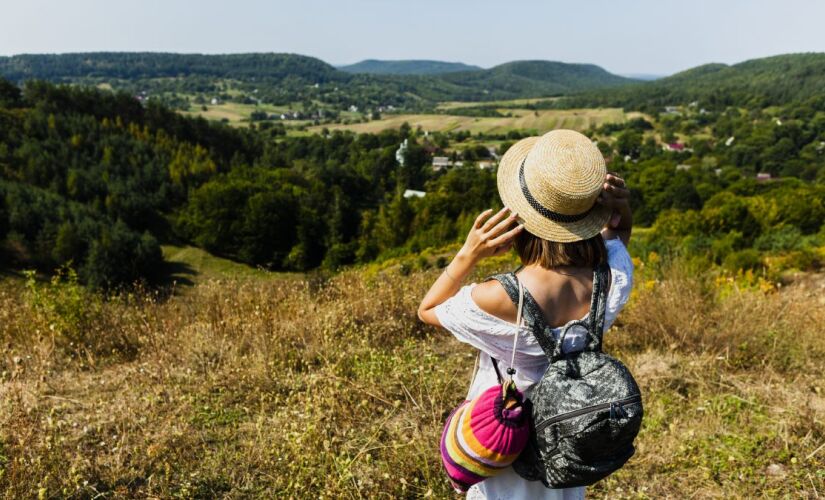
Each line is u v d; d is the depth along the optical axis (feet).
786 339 13.64
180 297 18.97
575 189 4.12
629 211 5.17
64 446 8.89
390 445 9.07
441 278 4.72
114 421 9.77
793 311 15.76
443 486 8.29
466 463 4.41
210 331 14.30
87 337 14.15
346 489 7.86
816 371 12.52
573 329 4.30
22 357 12.50
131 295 18.06
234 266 215.10
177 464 8.63
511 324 4.29
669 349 13.21
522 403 4.39
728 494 8.32
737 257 34.58
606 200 4.55
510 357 4.42
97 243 176.55
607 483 8.63
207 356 13.02
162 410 10.39
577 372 4.15
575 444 3.90
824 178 360.69
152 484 8.16
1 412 9.68
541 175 4.20
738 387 11.52
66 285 16.17
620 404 3.86
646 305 15.34
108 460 8.60
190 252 223.71
